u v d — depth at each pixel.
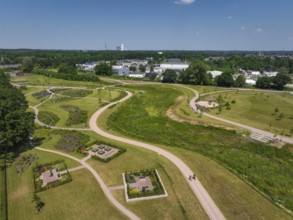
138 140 69.56
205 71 160.50
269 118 88.12
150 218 38.16
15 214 39.41
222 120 86.44
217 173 50.88
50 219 38.25
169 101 118.50
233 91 139.25
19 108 63.31
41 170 52.06
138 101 118.50
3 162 55.31
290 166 57.53
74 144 65.19
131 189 44.94
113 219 38.06
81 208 40.47
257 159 60.66
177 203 41.28
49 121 85.38
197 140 72.44
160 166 52.88
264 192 45.56
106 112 96.38
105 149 61.56
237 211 39.78
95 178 48.97
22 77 189.50
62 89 141.50
